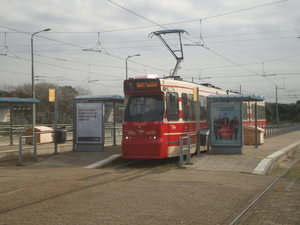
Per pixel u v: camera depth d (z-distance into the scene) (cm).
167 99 1597
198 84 2020
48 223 693
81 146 1905
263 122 3703
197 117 1702
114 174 1325
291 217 738
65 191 1006
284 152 1809
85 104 1894
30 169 1460
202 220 710
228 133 1750
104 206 820
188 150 1514
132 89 1603
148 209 790
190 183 1104
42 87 5888
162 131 1545
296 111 8494
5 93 5244
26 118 3506
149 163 1692
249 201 884
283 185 1108
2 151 1786
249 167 1392
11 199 915
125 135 1578
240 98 1788
